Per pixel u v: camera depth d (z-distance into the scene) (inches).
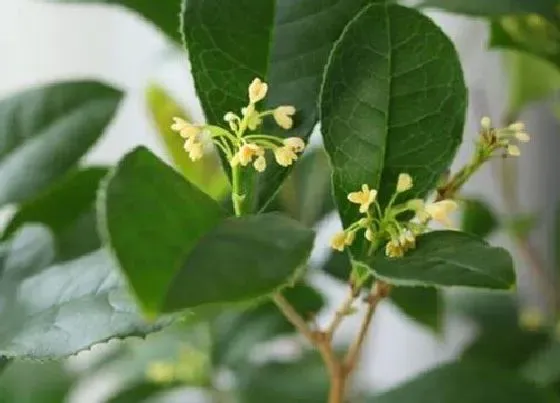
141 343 27.3
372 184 17.2
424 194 17.2
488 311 26.9
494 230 26.2
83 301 17.3
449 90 17.2
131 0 21.4
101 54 33.8
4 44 32.5
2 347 17.1
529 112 32.1
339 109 17.1
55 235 21.2
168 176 14.7
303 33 17.7
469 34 31.5
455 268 15.6
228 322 26.0
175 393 31.1
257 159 16.1
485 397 21.6
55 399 26.3
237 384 25.8
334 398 18.7
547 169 32.4
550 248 31.6
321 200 23.4
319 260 22.9
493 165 29.8
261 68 17.6
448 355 33.5
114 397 25.7
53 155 20.8
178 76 33.4
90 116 21.1
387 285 18.0
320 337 18.4
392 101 17.2
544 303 31.4
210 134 16.4
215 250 14.3
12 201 20.6
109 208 14.1
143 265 13.8
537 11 20.6
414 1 23.3
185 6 17.2
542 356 25.8
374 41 17.1
